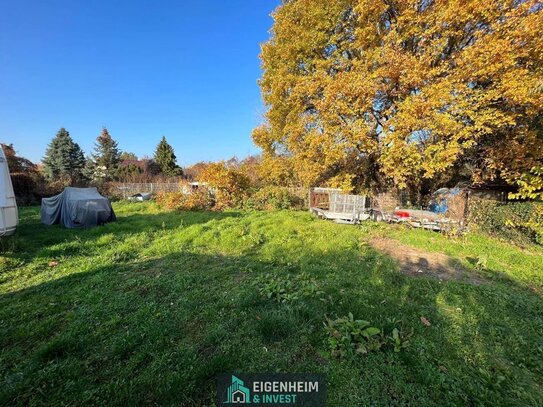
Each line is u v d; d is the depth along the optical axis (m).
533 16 6.19
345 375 2.11
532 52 6.52
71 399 1.89
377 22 9.64
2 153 5.95
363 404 1.86
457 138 7.62
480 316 3.06
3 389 1.95
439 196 9.49
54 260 5.07
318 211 10.31
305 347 2.44
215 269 4.53
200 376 2.06
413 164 8.61
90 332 2.69
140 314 3.00
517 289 3.98
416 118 7.91
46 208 9.09
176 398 1.89
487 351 2.44
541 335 2.74
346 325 2.59
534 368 2.26
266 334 2.61
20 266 4.73
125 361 2.28
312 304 3.18
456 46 9.09
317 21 10.96
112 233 7.16
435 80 8.05
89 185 20.17
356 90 8.82
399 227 8.41
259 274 4.30
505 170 8.27
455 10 7.46
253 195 13.41
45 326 2.79
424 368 2.15
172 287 3.74
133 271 4.47
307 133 11.48
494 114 7.19
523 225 6.33
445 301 3.43
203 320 2.91
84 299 3.43
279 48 12.46
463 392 1.95
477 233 7.41
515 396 1.95
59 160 35.16
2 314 3.05
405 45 9.65
